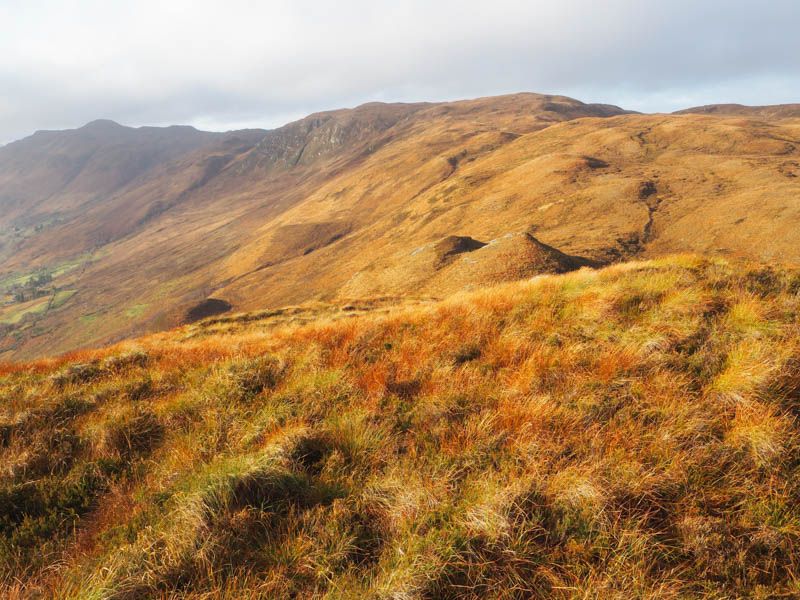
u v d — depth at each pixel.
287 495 3.79
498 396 5.00
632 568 2.87
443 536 3.13
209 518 3.43
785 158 134.00
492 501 3.29
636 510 3.32
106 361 8.59
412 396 5.37
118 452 4.80
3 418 5.61
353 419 4.76
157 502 3.83
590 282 9.05
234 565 3.15
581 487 3.36
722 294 7.03
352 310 34.09
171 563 3.04
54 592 2.97
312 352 7.10
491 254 78.19
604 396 4.77
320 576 2.99
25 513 3.95
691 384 4.83
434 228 152.00
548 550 3.09
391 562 3.03
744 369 4.64
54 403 6.16
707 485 3.48
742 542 3.02
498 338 6.77
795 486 3.34
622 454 3.81
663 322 6.25
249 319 33.12
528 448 3.97
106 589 2.84
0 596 3.04
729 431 4.00
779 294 6.88
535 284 10.00
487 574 2.93
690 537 3.08
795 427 3.91
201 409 5.59
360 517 3.53
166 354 9.26
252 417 5.20
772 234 75.56
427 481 3.69
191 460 4.34
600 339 6.18
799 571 2.88
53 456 4.73
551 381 5.23
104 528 3.66
